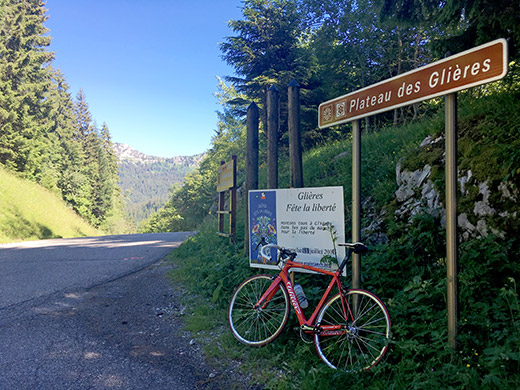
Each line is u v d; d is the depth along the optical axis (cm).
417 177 532
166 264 849
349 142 1132
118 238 1587
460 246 401
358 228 397
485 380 252
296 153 579
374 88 379
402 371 297
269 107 640
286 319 396
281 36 2281
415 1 535
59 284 670
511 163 386
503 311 318
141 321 489
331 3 1848
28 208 2372
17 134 3086
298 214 451
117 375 341
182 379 338
